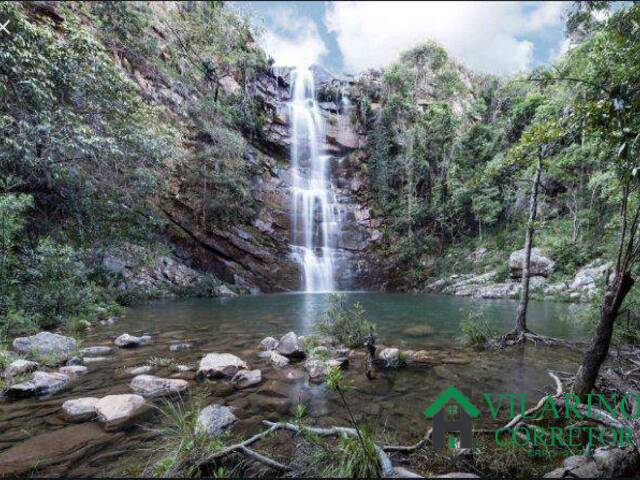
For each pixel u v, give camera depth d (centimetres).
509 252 2214
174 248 1961
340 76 3619
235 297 1831
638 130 296
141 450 274
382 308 1340
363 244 2805
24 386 393
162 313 1129
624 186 347
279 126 3019
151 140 1243
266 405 374
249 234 2347
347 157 3198
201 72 2609
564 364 541
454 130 2938
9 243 764
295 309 1265
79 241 1266
